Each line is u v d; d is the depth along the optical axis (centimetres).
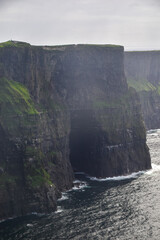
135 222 13600
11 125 15400
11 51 16625
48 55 18912
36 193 15000
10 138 15250
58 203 15688
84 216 14200
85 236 12562
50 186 15350
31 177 15262
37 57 18175
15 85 16575
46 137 17462
